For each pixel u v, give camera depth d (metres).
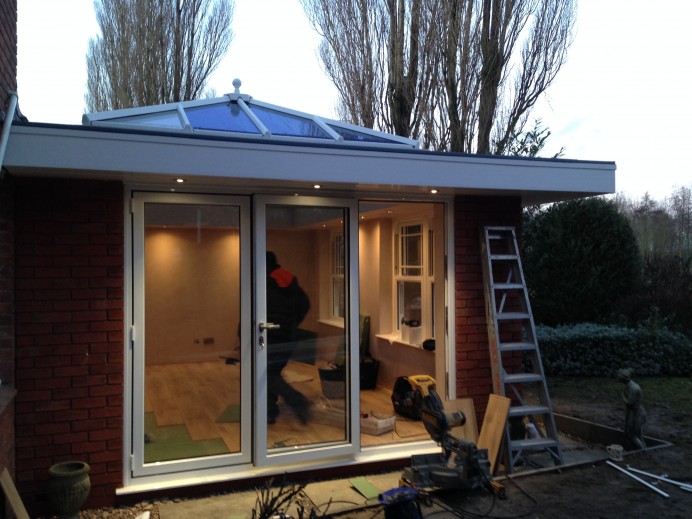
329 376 4.89
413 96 11.34
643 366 8.80
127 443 4.28
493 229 5.28
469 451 4.25
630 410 5.50
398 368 6.99
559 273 10.08
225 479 4.41
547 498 4.30
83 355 4.18
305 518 3.98
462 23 10.77
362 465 4.83
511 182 4.81
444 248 5.31
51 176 4.04
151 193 4.39
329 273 4.90
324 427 4.85
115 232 4.27
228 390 4.61
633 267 10.23
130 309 4.32
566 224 10.15
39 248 4.10
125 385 4.28
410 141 5.83
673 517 3.96
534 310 10.30
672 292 10.17
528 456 5.29
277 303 4.73
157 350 4.45
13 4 4.38
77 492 3.86
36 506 4.05
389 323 7.38
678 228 15.52
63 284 4.14
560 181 4.96
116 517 4.02
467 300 5.33
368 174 4.37
